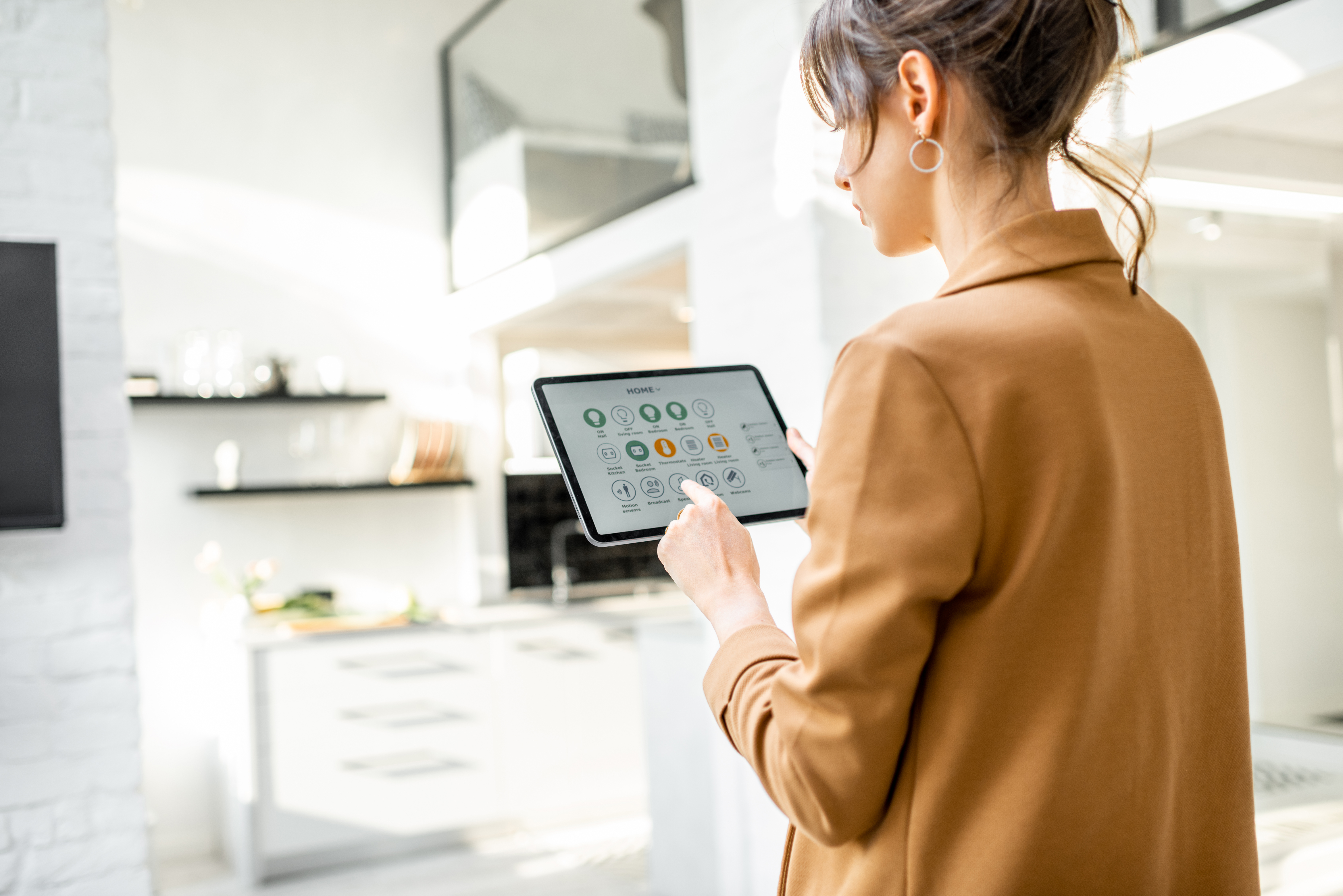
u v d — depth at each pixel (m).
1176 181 2.24
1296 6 1.88
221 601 4.40
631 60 3.58
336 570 4.62
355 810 4.01
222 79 4.55
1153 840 0.67
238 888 3.82
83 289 2.44
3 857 2.31
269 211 4.61
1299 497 2.79
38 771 2.35
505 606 4.68
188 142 4.48
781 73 2.84
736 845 3.08
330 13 4.77
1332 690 2.78
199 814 4.31
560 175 4.02
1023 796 0.64
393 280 4.82
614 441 0.97
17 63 2.41
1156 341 0.73
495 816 4.25
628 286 3.98
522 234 4.29
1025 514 0.64
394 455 4.76
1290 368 2.77
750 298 2.99
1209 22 2.05
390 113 4.86
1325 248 2.76
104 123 2.48
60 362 2.26
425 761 4.14
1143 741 0.66
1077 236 0.72
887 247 0.79
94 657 2.41
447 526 4.84
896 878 0.67
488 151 4.54
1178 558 0.71
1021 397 0.64
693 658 3.28
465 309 4.78
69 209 2.44
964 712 0.65
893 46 0.72
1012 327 0.66
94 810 2.39
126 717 2.42
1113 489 0.65
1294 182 2.29
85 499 2.42
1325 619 2.80
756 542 2.90
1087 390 0.66
